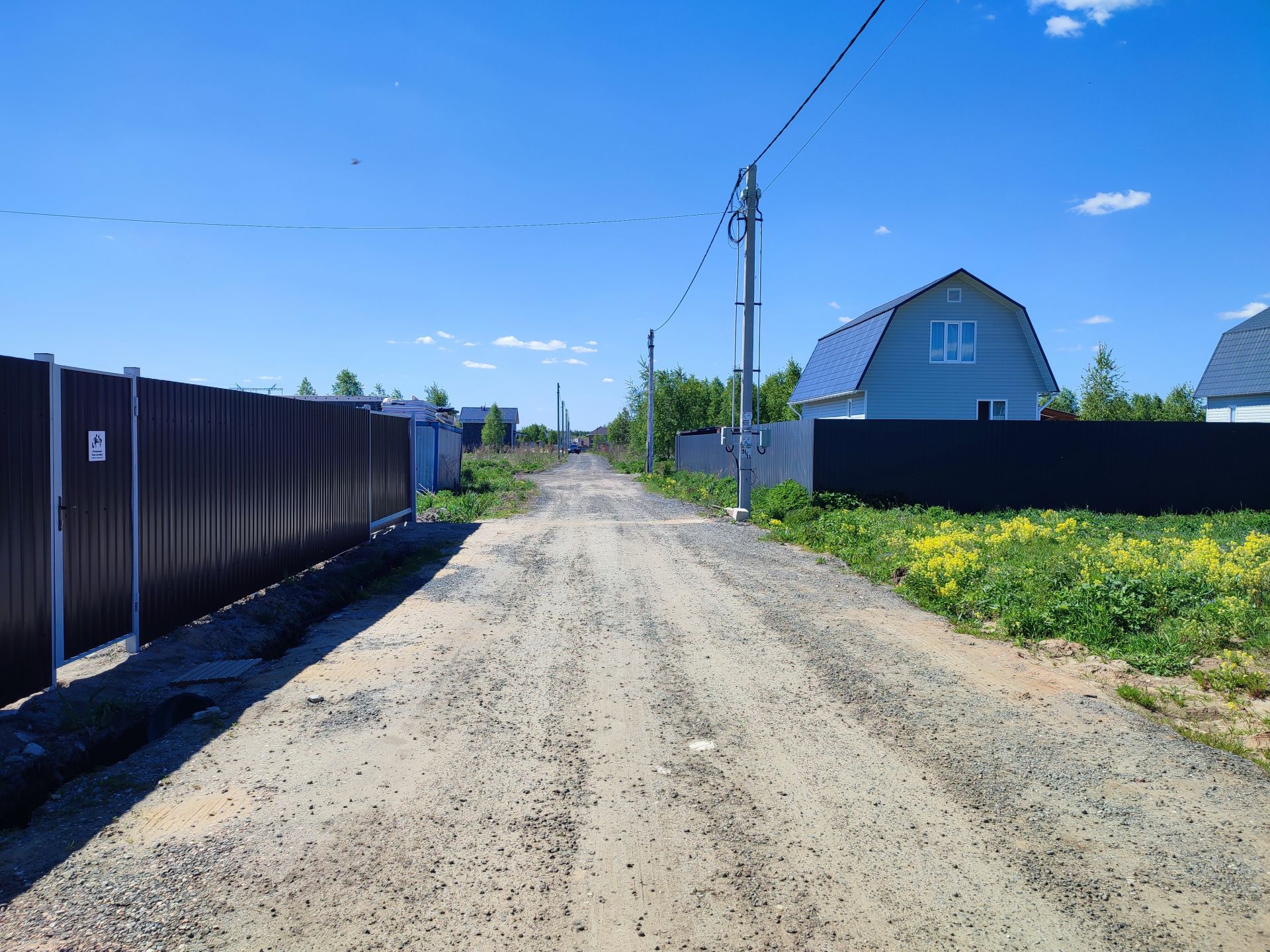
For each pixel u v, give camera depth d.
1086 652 6.00
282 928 2.62
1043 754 4.11
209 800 3.55
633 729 4.46
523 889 2.86
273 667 5.64
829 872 2.98
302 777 3.80
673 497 22.19
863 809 3.51
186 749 4.12
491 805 3.52
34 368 4.39
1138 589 6.94
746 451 15.98
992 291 22.95
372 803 3.53
